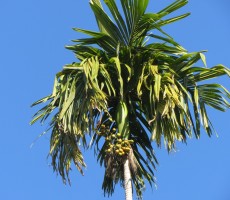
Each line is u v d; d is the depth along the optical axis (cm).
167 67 1248
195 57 1236
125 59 1250
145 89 1231
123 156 1154
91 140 1175
